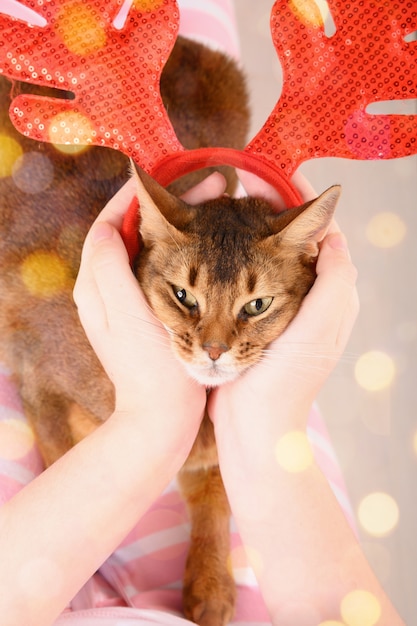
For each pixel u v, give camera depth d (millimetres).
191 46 738
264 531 566
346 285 552
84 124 558
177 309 577
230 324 570
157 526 708
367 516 707
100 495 552
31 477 687
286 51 559
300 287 585
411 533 798
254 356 573
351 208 876
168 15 556
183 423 563
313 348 551
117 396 569
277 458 559
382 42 555
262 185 615
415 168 881
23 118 556
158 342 562
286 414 557
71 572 550
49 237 662
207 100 724
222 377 564
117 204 583
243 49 903
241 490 567
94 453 557
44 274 658
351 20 556
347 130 560
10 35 551
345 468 823
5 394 702
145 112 559
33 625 545
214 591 652
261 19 910
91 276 563
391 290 858
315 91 560
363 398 841
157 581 691
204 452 634
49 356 657
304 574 562
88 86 556
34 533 546
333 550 563
